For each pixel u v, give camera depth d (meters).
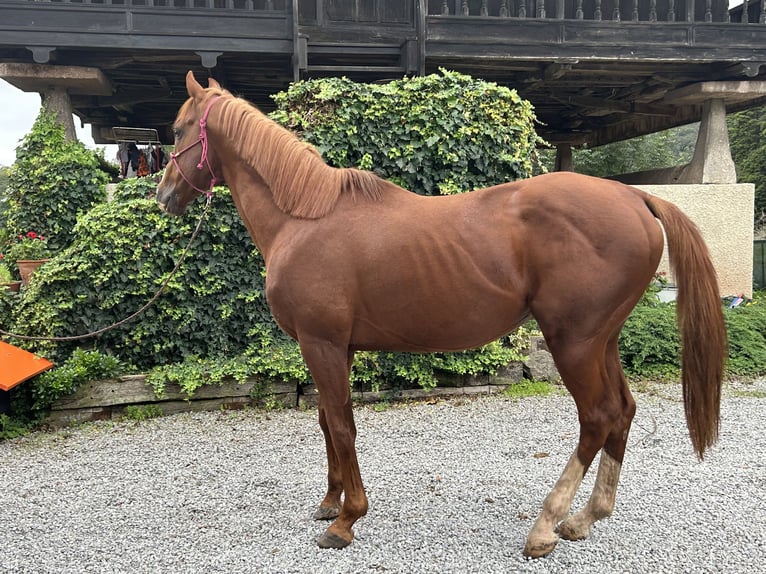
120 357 4.93
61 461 3.74
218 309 4.95
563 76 8.30
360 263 2.36
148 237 4.81
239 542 2.60
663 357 5.66
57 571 2.39
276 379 4.86
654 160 18.03
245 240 4.96
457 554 2.46
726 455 3.59
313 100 4.84
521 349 5.29
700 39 7.12
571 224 2.24
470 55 6.79
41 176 6.18
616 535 2.58
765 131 16.27
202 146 2.76
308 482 3.29
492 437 4.02
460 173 4.98
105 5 6.22
